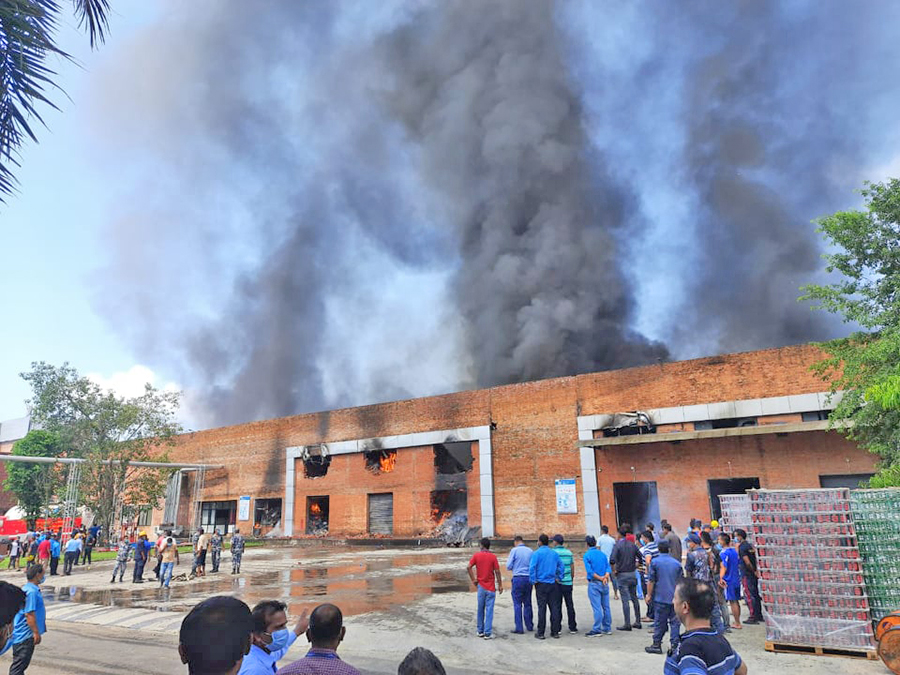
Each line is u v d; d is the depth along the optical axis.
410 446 33.75
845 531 8.45
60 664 8.86
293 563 24.20
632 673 7.76
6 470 65.75
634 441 24.23
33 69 5.78
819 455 21.84
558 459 28.38
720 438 24.05
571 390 28.75
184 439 45.44
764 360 23.95
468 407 32.00
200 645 2.06
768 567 8.83
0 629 3.52
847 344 16.53
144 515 45.56
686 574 9.91
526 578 10.38
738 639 9.42
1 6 5.50
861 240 15.98
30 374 39.03
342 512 35.72
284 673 2.95
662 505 24.89
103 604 14.89
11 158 5.86
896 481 13.45
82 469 35.47
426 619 11.77
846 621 8.19
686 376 25.62
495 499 29.91
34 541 24.50
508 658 8.70
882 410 14.73
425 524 32.25
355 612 12.75
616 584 10.55
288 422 39.84
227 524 41.69
